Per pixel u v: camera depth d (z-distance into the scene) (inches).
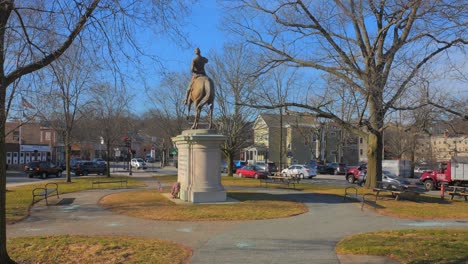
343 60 836.6
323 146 3041.3
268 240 372.2
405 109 812.0
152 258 301.3
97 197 756.0
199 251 325.7
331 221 491.2
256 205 613.9
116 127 1876.2
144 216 517.0
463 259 289.1
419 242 349.7
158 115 2287.2
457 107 799.7
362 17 770.2
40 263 291.7
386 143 2524.6
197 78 697.6
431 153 2388.0
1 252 258.2
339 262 290.2
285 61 902.4
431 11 576.4
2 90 255.0
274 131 2677.2
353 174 1467.8
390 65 820.6
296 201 694.5
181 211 546.6
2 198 259.1
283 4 833.5
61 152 3302.2
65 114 1226.0
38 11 275.9
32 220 498.0
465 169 1242.6
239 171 1653.5
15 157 2491.4
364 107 824.3
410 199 758.5
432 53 761.0
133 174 1955.0
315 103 1428.4
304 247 341.4
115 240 365.7
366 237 379.2
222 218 498.9
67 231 424.8
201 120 1598.2
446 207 645.9
